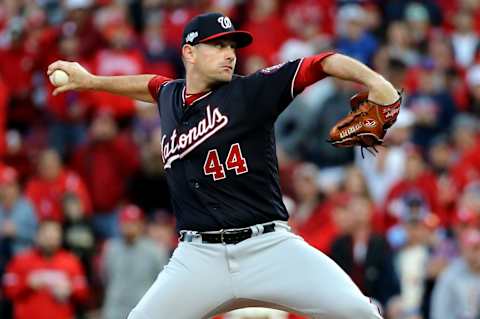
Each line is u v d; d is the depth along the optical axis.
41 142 60.78
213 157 23.64
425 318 43.78
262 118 23.47
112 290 46.47
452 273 43.25
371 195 49.56
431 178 50.62
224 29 23.67
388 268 43.59
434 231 46.16
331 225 47.56
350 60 22.67
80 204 51.12
